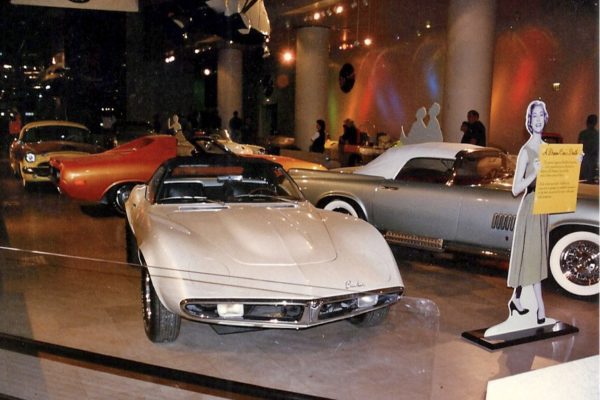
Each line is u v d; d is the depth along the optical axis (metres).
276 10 12.62
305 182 6.73
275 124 19.44
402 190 6.07
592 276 5.09
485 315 4.71
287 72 18.56
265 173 5.09
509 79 11.80
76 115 11.71
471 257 6.64
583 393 1.89
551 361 3.86
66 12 10.24
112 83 12.44
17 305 4.61
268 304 3.48
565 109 10.52
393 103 15.38
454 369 3.68
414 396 3.29
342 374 3.54
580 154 4.08
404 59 14.88
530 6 10.81
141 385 3.34
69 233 7.27
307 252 3.89
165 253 3.72
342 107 17.41
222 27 7.30
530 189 4.09
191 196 4.77
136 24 11.74
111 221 8.10
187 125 12.71
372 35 14.35
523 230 4.14
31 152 9.81
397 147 6.61
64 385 3.32
